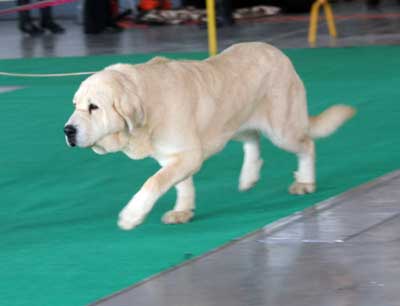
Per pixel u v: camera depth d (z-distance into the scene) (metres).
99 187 10.25
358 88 15.32
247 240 8.05
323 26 24.12
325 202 9.09
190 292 6.89
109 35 24.19
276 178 10.33
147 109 7.92
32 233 8.64
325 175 10.41
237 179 10.37
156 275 7.25
